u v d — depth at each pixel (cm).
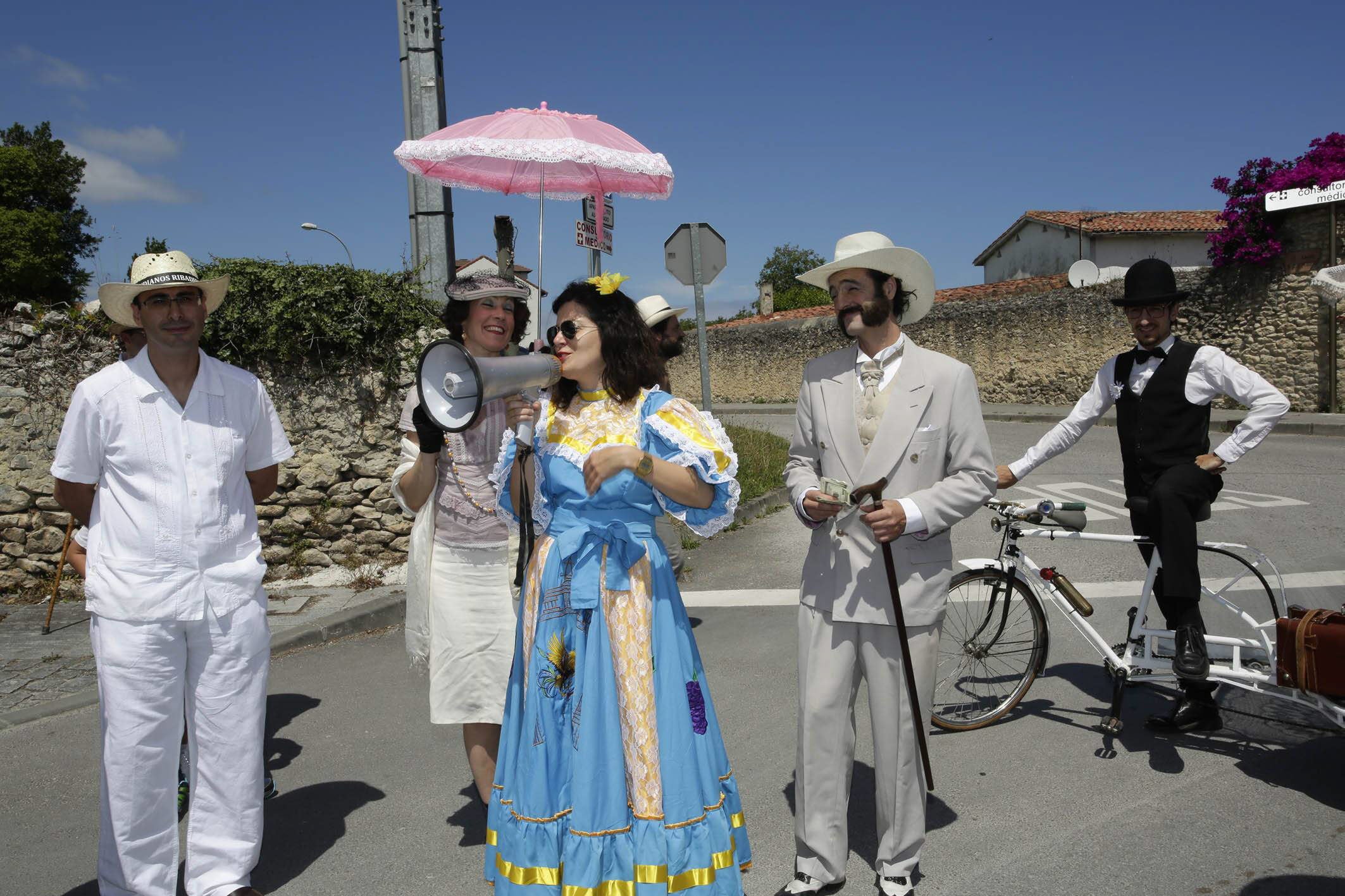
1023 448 1456
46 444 696
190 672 282
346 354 716
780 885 303
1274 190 1644
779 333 3045
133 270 282
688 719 249
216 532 282
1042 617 432
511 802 249
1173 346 405
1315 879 292
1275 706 384
